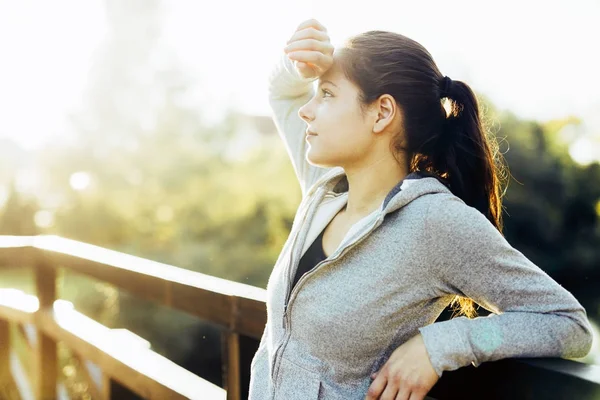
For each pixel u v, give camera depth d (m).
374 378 1.15
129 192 16.44
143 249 15.56
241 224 14.84
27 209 18.48
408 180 1.20
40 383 3.00
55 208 17.72
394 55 1.26
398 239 1.15
